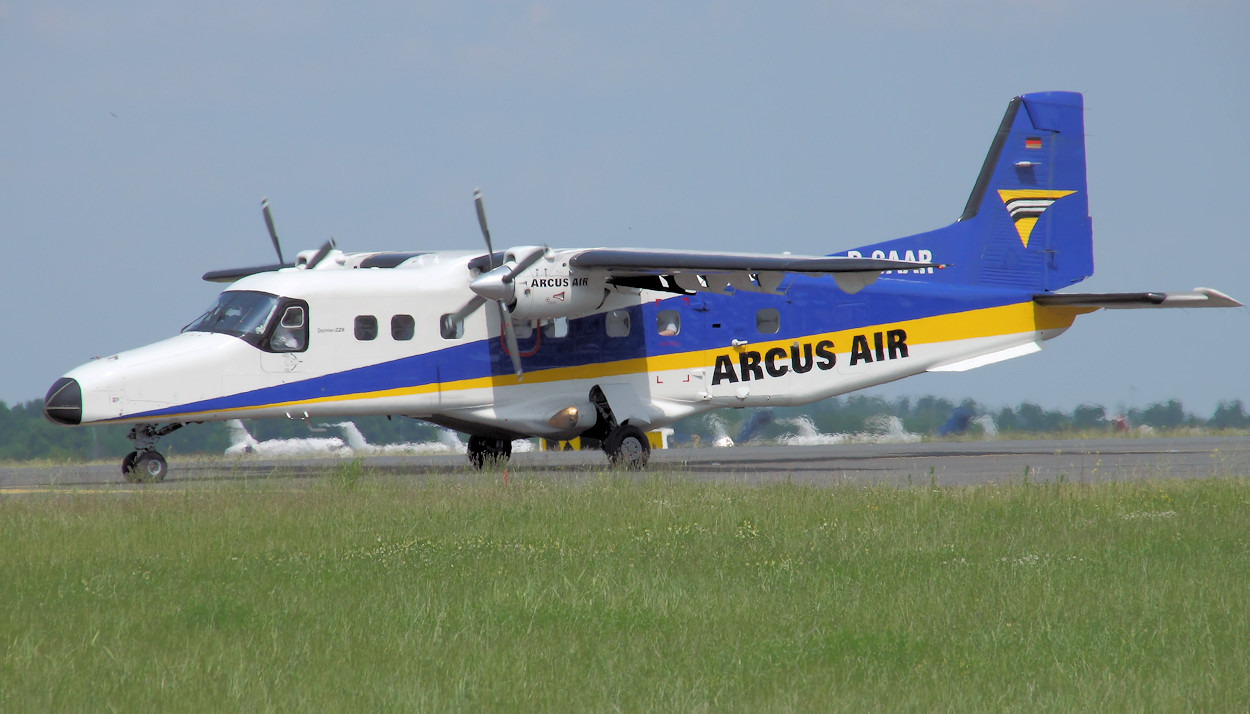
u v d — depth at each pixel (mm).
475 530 42250
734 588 33000
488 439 75500
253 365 62531
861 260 63812
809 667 25453
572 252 66875
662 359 72375
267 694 23188
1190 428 135875
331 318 64500
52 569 35219
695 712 22344
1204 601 30984
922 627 28688
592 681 24234
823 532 42031
